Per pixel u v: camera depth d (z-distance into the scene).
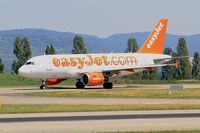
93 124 80.00
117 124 79.88
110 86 193.50
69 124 80.00
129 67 196.88
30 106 113.75
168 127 76.31
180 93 160.38
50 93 162.25
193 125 78.38
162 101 132.12
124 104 119.69
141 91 168.50
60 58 189.88
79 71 192.38
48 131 72.25
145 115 92.62
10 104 121.38
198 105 113.62
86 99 141.12
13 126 77.50
